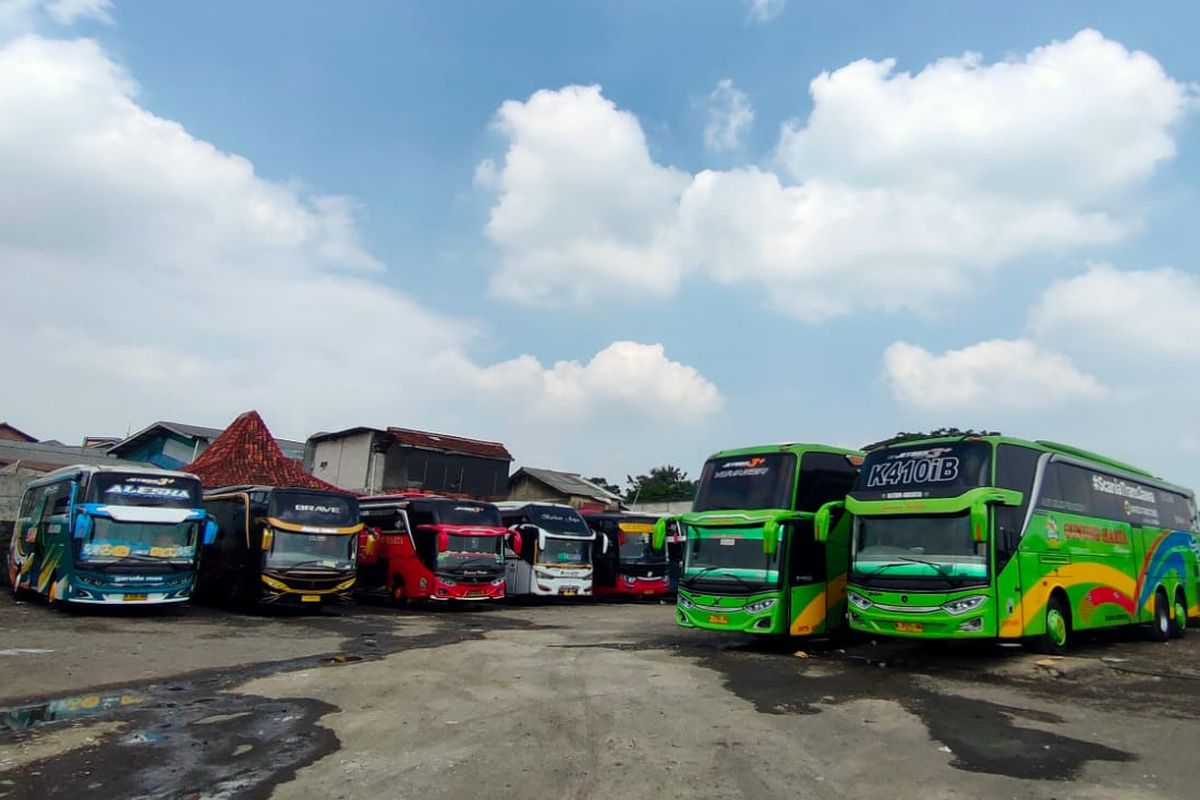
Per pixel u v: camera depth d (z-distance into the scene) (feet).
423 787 20.63
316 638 51.01
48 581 61.11
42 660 38.75
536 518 86.07
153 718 28.07
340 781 21.13
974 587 38.52
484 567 75.87
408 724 27.48
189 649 44.24
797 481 48.21
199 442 134.51
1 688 32.63
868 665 41.81
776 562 46.26
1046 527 43.04
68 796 19.88
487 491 136.98
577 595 85.76
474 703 30.96
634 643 50.83
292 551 64.90
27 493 72.43
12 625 51.90
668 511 150.71
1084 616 45.62
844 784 21.07
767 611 45.65
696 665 41.42
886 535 42.04
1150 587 54.24
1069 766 22.74
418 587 75.10
